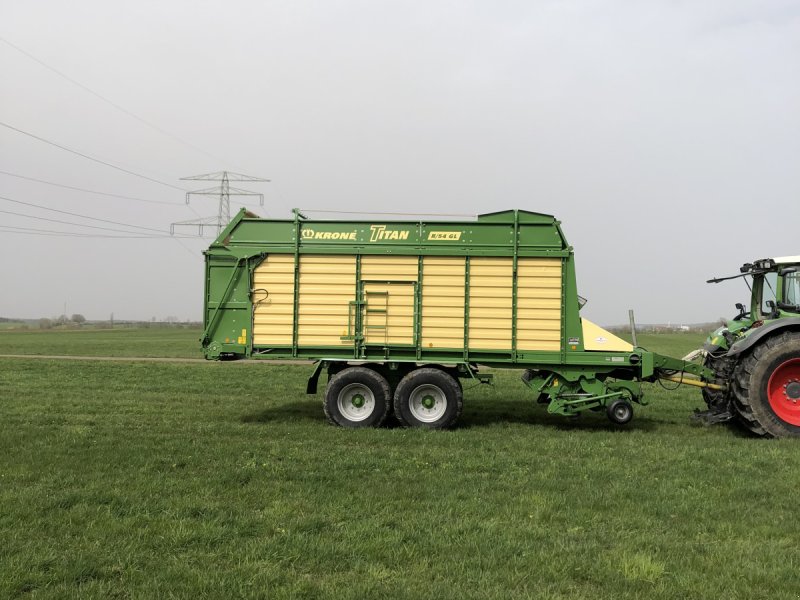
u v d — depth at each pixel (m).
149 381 16.11
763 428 8.95
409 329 9.77
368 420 9.62
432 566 4.24
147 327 121.00
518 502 5.67
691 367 9.89
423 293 9.76
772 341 9.12
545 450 7.97
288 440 8.45
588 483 6.30
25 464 6.83
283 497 5.74
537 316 9.63
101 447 7.79
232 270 9.97
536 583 3.97
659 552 4.50
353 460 7.21
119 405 11.75
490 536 4.77
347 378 9.62
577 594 3.84
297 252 9.88
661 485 6.22
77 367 20.25
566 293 9.61
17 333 75.44
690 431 9.65
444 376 9.54
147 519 5.11
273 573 4.07
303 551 4.43
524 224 9.66
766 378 8.98
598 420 10.70
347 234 9.87
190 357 27.38
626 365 9.59
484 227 9.72
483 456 7.53
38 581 3.95
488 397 13.70
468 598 3.74
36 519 5.05
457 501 5.70
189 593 3.79
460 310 9.73
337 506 5.48
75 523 5.02
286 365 21.80
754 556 4.43
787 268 9.92
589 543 4.63
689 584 3.95
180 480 6.26
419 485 6.20
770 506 5.61
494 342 9.66
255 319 9.95
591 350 9.84
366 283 9.83
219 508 5.40
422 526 4.98
